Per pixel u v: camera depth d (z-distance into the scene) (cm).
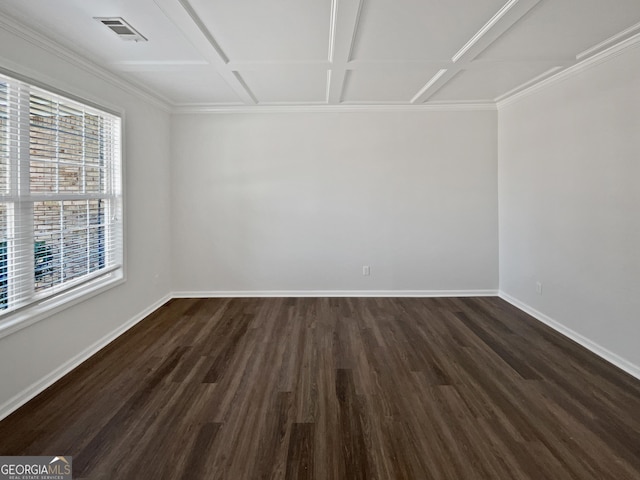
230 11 225
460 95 419
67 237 284
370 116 463
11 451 188
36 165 251
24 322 231
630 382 259
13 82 229
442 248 474
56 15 222
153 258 423
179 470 176
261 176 469
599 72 297
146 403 232
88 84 300
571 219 335
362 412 223
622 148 276
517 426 209
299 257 476
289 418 217
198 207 471
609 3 216
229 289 481
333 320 391
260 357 300
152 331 359
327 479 171
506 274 458
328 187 469
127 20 231
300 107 456
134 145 376
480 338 340
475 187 469
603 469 176
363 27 248
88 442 195
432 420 215
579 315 327
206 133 465
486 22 241
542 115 375
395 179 468
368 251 475
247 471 175
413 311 421
